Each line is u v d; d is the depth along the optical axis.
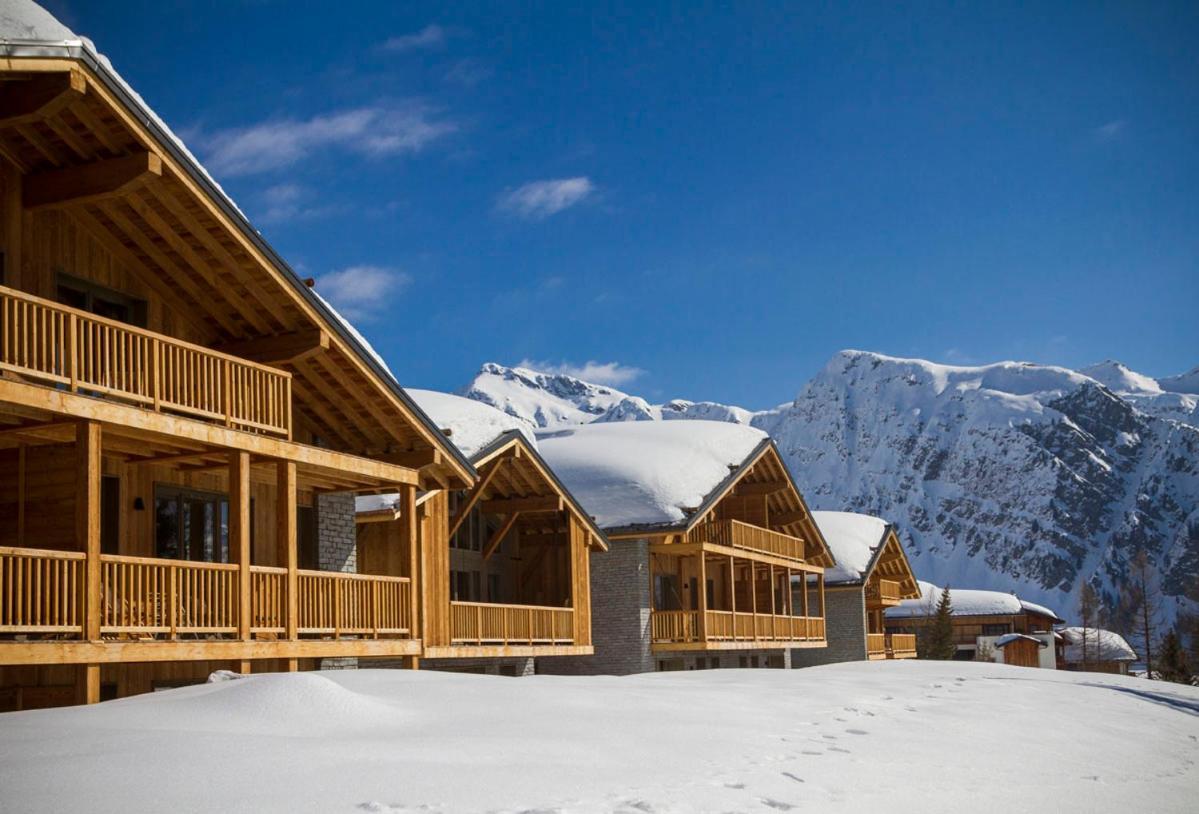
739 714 13.74
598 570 33.66
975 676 25.84
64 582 13.73
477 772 9.05
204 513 19.33
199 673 18.58
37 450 16.48
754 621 37.47
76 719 10.54
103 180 15.45
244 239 16.88
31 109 14.18
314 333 18.42
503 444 27.14
